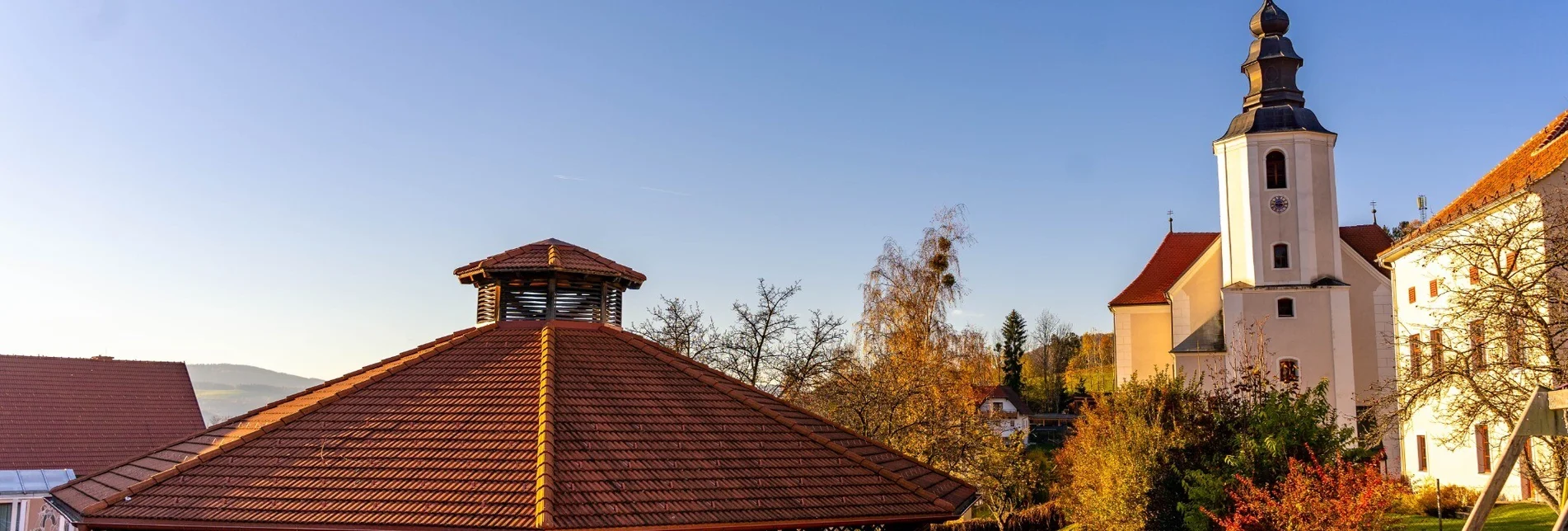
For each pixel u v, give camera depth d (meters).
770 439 17.41
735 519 14.71
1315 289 43.00
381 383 18.23
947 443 35.78
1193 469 29.77
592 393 17.45
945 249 43.16
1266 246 43.78
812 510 15.43
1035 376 120.75
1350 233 48.88
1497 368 22.77
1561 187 24.69
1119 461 31.45
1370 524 23.45
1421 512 30.42
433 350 19.27
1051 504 44.97
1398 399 25.30
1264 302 43.53
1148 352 50.34
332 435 16.50
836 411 34.41
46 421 42.28
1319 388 29.98
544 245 21.47
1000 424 48.31
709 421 17.50
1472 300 22.94
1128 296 51.25
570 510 13.97
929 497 16.41
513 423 16.19
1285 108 44.44
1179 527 30.19
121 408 44.72
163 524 14.78
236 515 14.55
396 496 14.54
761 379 36.69
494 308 20.75
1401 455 37.19
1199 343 46.22
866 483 16.55
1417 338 28.84
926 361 39.31
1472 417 22.77
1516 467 29.61
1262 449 27.95
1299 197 43.66
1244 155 44.41
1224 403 31.44
